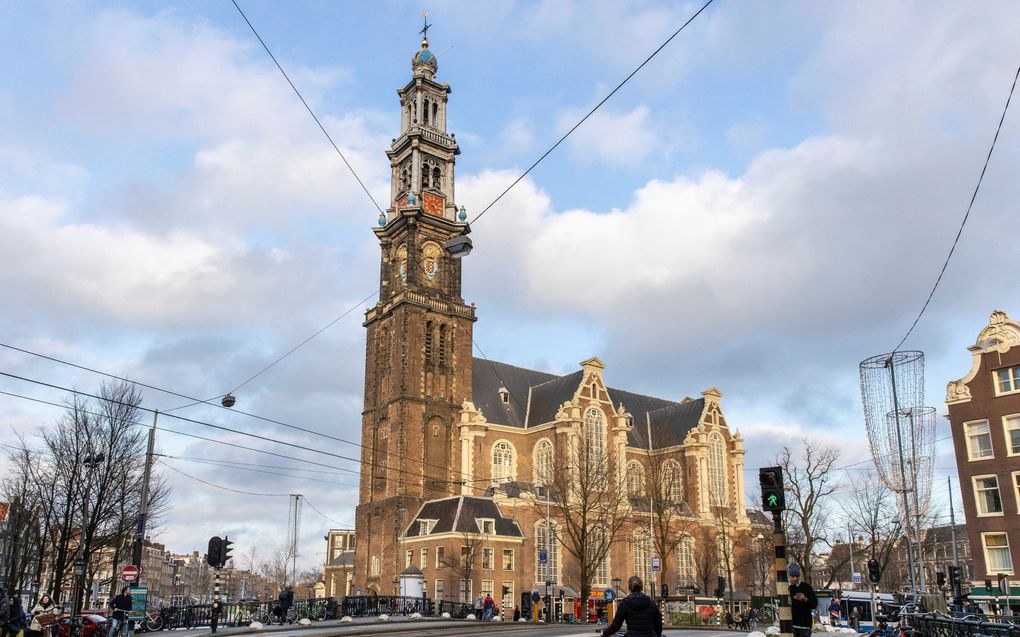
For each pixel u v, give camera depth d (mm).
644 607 16734
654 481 95438
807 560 69938
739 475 126438
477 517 94250
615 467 101062
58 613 40875
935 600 41188
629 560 106125
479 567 91125
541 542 98750
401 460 101312
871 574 46000
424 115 120312
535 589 90312
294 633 39594
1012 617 36500
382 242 117188
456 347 110312
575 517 95125
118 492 61875
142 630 46875
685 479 122500
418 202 114000
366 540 104562
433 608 74500
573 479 94312
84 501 57250
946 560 132875
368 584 101875
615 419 112625
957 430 63062
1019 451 59406
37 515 63156
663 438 118875
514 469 110750
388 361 109812
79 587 55312
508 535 95312
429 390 106750
